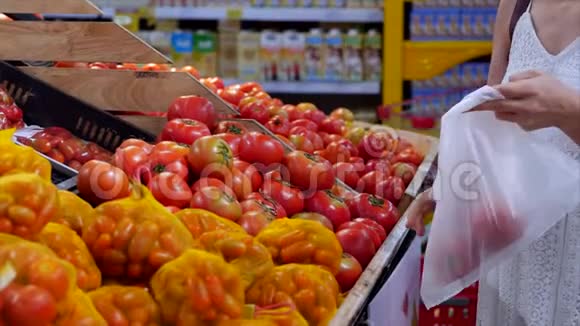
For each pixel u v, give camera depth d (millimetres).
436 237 1515
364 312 1430
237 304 1160
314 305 1325
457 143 1460
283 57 4949
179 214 1455
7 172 1293
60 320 993
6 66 2199
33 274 964
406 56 4766
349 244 1742
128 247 1214
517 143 1445
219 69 5039
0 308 944
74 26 2191
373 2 4824
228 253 1297
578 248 1532
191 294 1128
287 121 2713
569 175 1428
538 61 1590
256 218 1660
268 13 4777
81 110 2211
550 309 1589
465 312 2592
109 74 2262
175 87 2287
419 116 4523
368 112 5371
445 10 4766
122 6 4781
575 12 1544
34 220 1104
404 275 1778
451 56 4738
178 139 2049
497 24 1809
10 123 2096
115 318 1111
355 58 4930
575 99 1325
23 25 2178
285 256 1478
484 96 1354
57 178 1765
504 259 1497
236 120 2354
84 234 1230
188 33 4918
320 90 4957
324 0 4805
